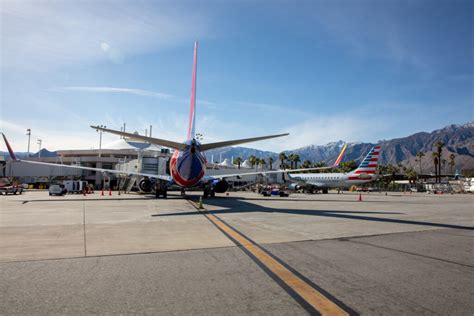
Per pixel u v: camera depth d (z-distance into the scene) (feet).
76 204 74.28
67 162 257.14
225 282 17.17
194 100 87.66
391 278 18.07
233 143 64.34
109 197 107.04
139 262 21.42
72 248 25.81
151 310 13.16
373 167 164.55
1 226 38.22
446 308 13.61
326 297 14.96
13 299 14.40
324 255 23.85
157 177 92.53
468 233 35.04
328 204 82.74
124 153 273.54
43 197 108.58
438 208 73.15
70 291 15.52
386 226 40.47
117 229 36.24
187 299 14.52
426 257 23.34
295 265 20.89
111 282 17.02
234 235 32.60
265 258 22.80
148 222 42.65
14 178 240.12
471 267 20.56
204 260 22.12
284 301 14.39
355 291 15.85
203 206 69.10
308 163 372.79
